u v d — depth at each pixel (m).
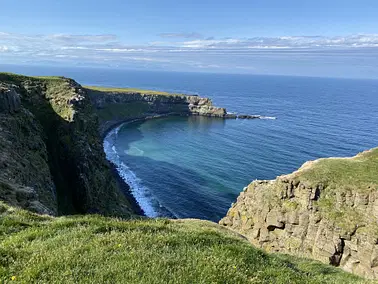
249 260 14.49
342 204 49.06
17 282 10.12
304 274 16.03
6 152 49.12
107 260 11.88
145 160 116.25
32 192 34.75
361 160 59.44
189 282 10.77
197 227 23.41
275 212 55.16
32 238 15.34
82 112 87.25
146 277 10.62
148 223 20.20
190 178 97.25
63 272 10.82
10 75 92.38
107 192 75.94
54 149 74.19
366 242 43.69
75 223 17.78
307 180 53.72
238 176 98.56
